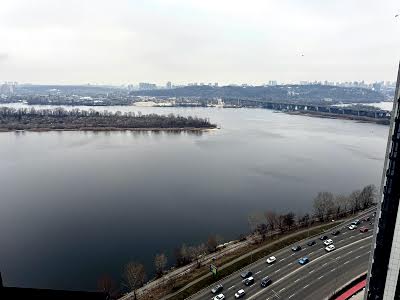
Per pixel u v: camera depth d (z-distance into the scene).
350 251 145.00
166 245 170.88
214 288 119.75
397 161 79.81
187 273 137.12
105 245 171.75
